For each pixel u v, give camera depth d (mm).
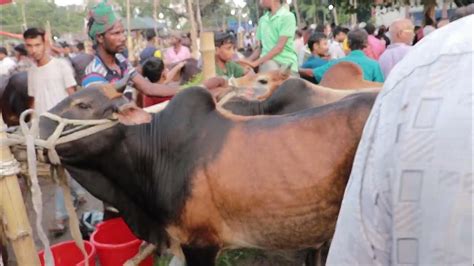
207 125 2484
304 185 2336
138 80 3119
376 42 8438
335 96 3096
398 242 754
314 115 2418
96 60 3502
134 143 2514
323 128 2373
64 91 4355
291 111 3086
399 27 5254
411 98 783
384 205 794
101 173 2586
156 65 4285
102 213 4379
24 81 4496
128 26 14125
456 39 792
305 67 6242
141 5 30188
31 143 2281
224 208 2434
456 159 692
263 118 2518
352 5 12133
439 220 699
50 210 4922
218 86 3156
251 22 35031
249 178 2369
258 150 2393
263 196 2361
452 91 739
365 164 850
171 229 2572
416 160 735
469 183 677
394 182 760
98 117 2441
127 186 2605
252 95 3197
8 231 2359
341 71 3838
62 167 2518
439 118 730
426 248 718
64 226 4492
